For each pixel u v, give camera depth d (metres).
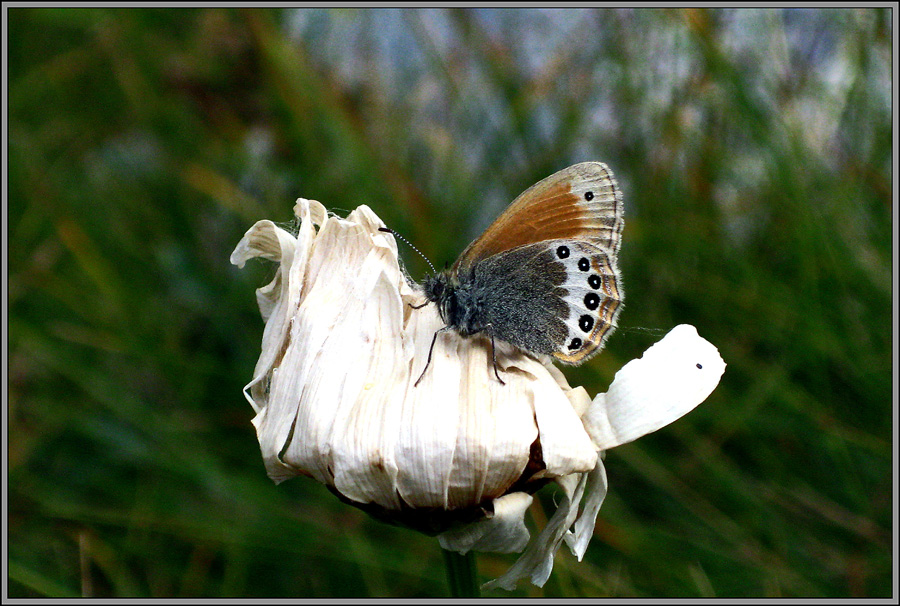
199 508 0.46
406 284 0.42
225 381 0.48
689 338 0.41
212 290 0.50
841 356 0.46
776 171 0.47
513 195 0.50
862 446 0.46
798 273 0.47
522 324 0.42
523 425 0.41
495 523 0.41
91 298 0.50
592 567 0.45
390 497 0.41
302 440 0.41
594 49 0.52
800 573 0.45
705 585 0.45
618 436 0.41
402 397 0.41
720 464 0.46
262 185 0.52
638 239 0.48
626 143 0.50
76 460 0.47
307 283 0.41
